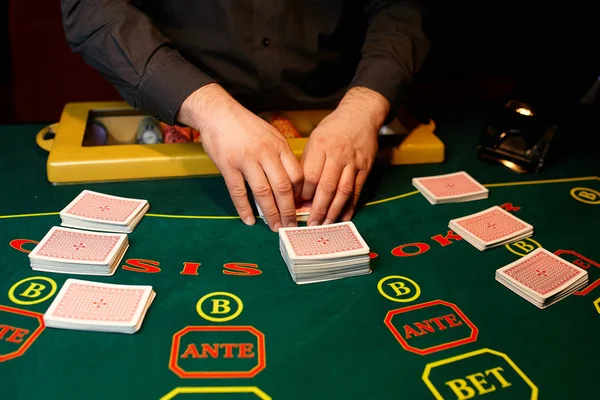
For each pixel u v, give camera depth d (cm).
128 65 139
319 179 131
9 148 163
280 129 170
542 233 138
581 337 106
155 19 164
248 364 94
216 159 132
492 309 111
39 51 270
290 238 122
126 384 90
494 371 97
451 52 250
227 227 132
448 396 91
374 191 151
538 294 113
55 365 92
